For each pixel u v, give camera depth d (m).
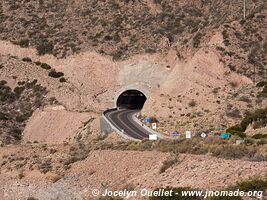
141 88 155.38
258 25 147.25
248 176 55.81
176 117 123.50
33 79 155.75
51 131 133.50
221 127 109.38
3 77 156.38
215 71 135.75
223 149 66.44
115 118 125.94
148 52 165.38
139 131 109.69
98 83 160.12
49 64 166.88
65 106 145.62
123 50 167.38
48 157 94.12
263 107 115.06
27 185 86.06
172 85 134.38
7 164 95.44
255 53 139.88
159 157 71.44
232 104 118.75
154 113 127.56
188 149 70.81
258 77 133.38
